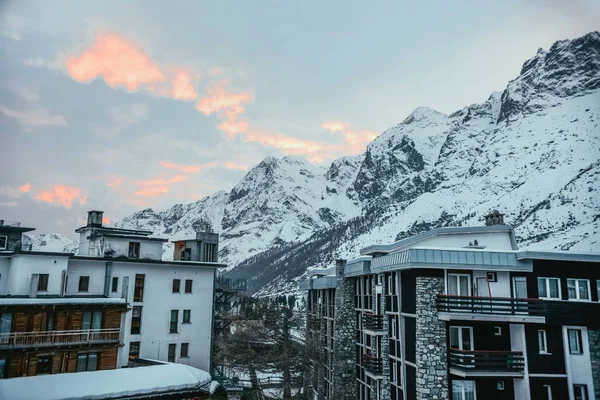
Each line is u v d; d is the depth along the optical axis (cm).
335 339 4997
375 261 3891
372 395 4200
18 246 4394
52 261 4331
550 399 3027
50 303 3741
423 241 3809
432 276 3164
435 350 3048
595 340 3120
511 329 3170
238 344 5828
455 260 3133
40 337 3666
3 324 3562
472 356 2970
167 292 5175
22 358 3553
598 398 3048
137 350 4866
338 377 4869
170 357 5081
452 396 3064
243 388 5794
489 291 3181
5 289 4291
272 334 6041
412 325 3294
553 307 3098
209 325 5416
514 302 3131
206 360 5325
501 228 3838
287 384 5744
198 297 5388
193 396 4019
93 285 4706
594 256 3234
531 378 3028
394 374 3641
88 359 3909
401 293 3500
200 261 5875
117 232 5438
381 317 4072
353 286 5128
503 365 3002
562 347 3114
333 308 5550
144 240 5353
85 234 5591
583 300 3195
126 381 3650
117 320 4144
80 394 3341
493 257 3170
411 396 3247
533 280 3209
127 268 4938
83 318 3975
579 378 3073
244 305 6512
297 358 5700
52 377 3412
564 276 3238
